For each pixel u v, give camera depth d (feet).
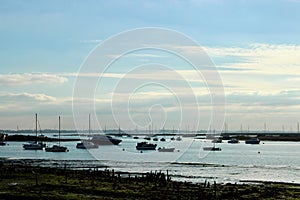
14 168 307.78
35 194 192.85
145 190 209.36
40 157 500.33
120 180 244.22
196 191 209.26
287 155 582.76
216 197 195.31
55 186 216.74
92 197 188.34
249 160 479.82
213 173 324.39
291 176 309.63
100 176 263.29
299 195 205.46
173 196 194.90
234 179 283.38
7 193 194.29
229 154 606.14
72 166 368.27
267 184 250.98
